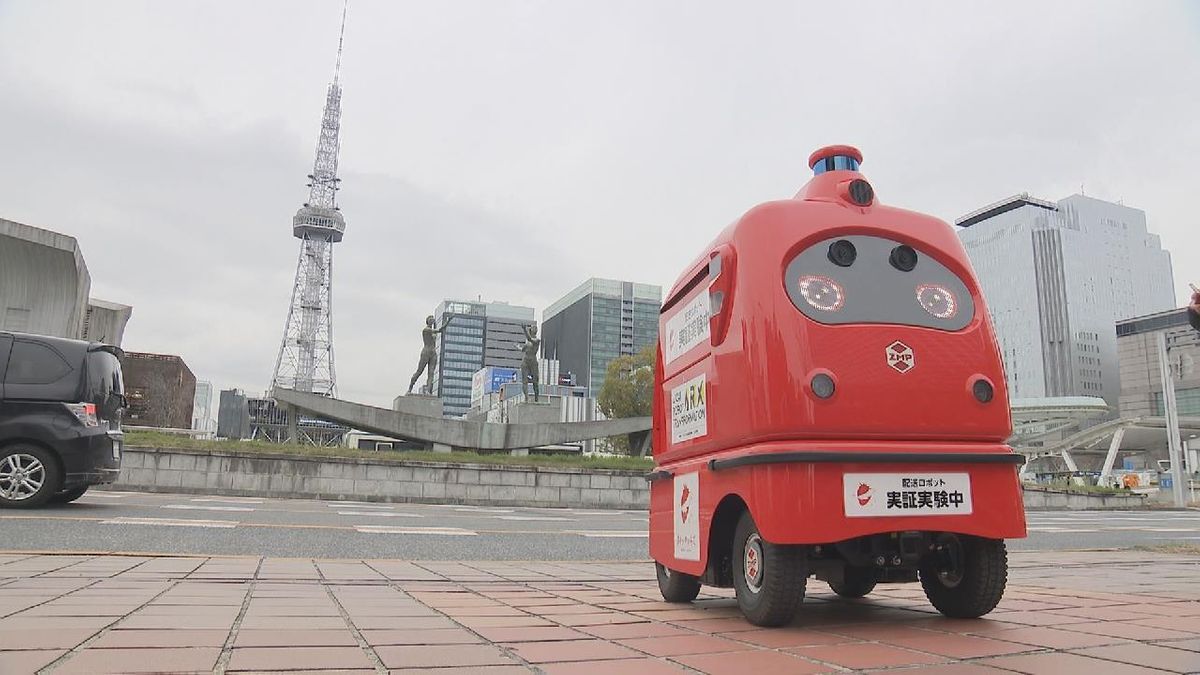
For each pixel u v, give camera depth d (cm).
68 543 688
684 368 464
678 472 463
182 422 4472
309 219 12419
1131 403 11806
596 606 437
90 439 960
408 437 2614
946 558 397
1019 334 15288
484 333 14550
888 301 381
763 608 352
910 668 263
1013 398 13625
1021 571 722
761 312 370
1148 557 916
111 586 444
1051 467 9681
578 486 2102
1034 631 344
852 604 466
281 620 341
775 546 349
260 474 1878
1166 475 4631
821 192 419
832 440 352
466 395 14175
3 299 2328
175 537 759
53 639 279
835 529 338
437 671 249
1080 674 252
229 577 508
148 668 239
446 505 1866
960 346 379
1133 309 15475
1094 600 465
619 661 273
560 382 11175
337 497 1928
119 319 3412
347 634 312
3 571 500
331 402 2561
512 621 365
